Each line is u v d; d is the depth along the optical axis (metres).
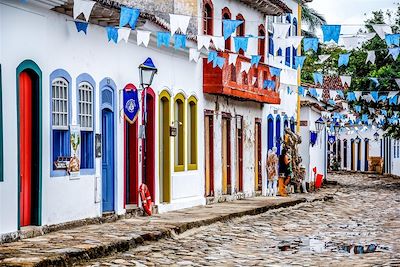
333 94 30.70
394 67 41.84
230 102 29.69
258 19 33.03
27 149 16.03
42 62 16.27
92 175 18.59
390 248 17.42
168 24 23.16
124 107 20.31
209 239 18.41
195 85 26.25
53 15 16.86
